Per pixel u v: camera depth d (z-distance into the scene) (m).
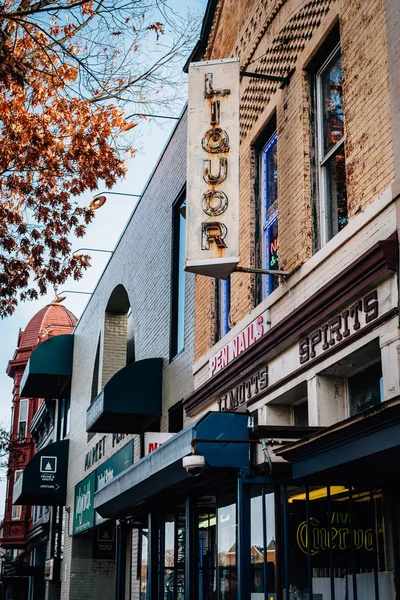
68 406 30.55
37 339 49.00
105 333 23.02
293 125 10.38
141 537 14.68
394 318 7.50
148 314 18.30
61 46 10.64
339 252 8.80
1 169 12.30
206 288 13.86
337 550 7.86
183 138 16.27
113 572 24.45
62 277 13.26
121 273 21.45
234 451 8.12
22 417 48.28
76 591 24.09
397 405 5.61
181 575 11.78
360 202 8.38
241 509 8.07
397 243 7.51
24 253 12.98
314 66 10.23
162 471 9.60
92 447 23.58
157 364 16.77
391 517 7.48
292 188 10.23
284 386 9.99
